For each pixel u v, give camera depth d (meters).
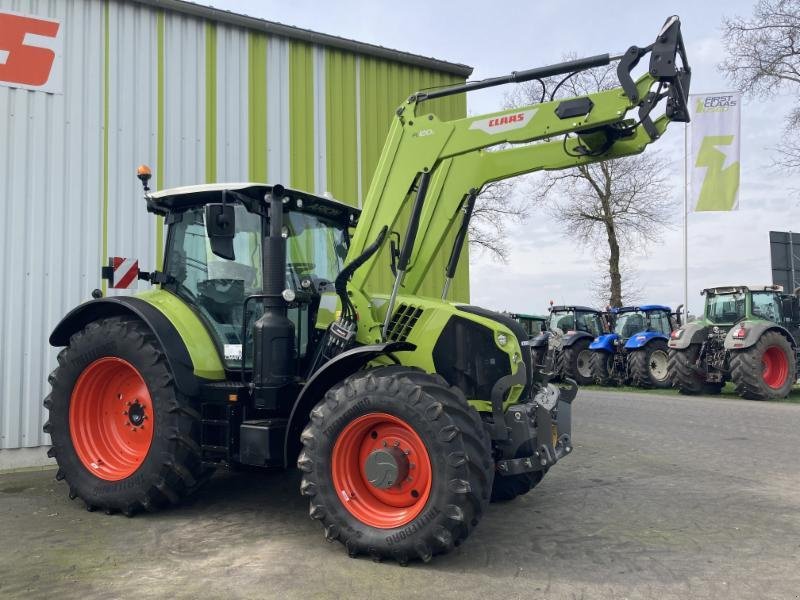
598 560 3.49
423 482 3.42
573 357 14.84
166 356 4.28
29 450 6.04
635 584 3.16
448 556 3.54
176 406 4.28
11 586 3.12
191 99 7.02
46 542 3.78
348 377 3.73
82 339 4.64
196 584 3.13
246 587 3.10
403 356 4.07
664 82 3.76
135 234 6.66
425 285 8.30
